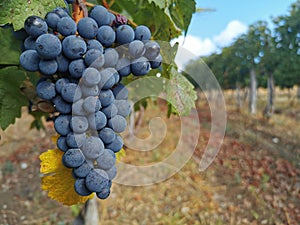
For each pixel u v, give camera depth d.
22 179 1.22
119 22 0.18
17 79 0.26
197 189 1.20
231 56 2.35
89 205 0.71
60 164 0.18
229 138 1.72
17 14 0.18
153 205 1.10
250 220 1.08
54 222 0.97
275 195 1.22
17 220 0.98
